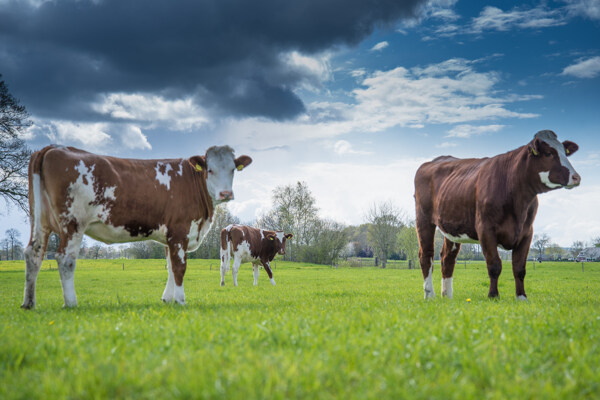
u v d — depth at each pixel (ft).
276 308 26.13
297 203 229.25
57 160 27.68
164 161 31.76
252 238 72.49
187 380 10.00
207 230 33.68
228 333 15.87
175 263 31.01
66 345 14.02
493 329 16.26
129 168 29.89
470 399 9.32
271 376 10.01
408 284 64.13
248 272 125.18
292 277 98.89
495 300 30.07
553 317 19.47
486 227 30.99
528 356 12.59
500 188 30.45
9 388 10.18
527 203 30.53
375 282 72.18
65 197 27.66
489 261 31.09
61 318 21.48
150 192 30.04
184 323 18.07
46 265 192.95
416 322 17.62
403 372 10.82
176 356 12.37
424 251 36.78
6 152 111.65
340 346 12.92
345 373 10.68
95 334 15.89
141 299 38.24
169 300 32.48
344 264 239.71
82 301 36.70
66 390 9.59
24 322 20.65
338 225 237.66
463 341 14.25
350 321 17.88
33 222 28.45
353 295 41.16
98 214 28.60
